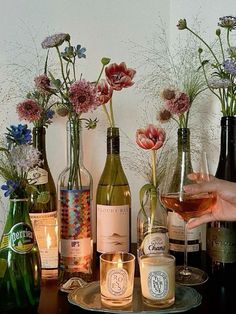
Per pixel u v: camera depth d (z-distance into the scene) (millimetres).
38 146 1054
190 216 968
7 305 791
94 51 1298
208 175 951
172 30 1354
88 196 915
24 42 1227
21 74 1222
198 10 1260
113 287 796
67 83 1044
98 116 1298
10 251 794
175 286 877
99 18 1301
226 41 1173
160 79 1312
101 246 1077
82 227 906
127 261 811
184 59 1233
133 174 1333
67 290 896
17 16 1223
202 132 1226
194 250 1120
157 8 1354
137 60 1336
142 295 829
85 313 799
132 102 1334
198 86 1123
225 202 962
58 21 1262
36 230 988
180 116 1055
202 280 966
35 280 808
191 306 793
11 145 807
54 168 1252
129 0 1327
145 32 1343
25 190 818
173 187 993
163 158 1133
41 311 807
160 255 864
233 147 1015
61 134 1251
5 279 792
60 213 918
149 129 980
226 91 1075
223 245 978
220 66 1084
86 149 1290
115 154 1091
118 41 1319
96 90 946
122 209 1071
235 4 1138
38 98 1085
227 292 914
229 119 1013
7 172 811
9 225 807
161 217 1020
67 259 904
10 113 1210
